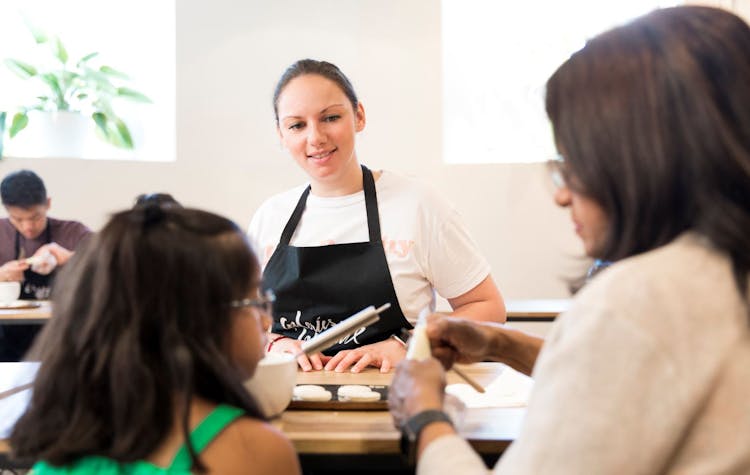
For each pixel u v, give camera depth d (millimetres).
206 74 4172
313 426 1195
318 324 1902
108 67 4207
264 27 4176
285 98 1934
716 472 717
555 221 4168
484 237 4199
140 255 939
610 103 807
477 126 4270
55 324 978
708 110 762
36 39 4176
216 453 920
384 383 1486
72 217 4141
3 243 3609
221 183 4199
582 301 780
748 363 721
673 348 727
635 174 795
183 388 909
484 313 1938
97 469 912
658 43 802
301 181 4207
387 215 1976
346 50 4188
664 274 757
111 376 910
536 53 4219
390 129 4195
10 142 4227
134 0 4305
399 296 1927
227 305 972
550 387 759
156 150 4328
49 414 951
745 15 3949
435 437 909
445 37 4250
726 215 757
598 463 710
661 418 714
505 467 756
